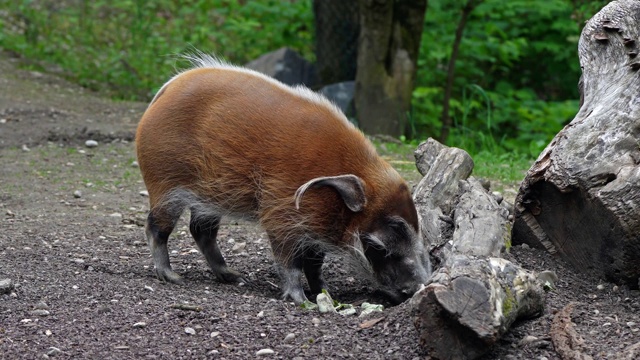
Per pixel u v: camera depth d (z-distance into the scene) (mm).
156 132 6871
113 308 6168
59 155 12008
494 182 10711
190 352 5430
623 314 5832
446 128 15039
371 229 6512
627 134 6520
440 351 5023
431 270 6820
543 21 17172
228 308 6246
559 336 5336
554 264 6918
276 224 6633
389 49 14352
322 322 5945
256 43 19312
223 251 8227
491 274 5266
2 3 20734
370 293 7164
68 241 8242
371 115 14438
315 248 6789
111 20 21078
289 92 6801
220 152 6707
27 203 9664
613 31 7074
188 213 9430
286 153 6570
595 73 7156
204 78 6918
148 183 7023
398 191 6527
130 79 17406
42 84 16297
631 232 6164
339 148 6559
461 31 14906
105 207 9648
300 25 18672
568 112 15461
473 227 6473
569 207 6723
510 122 16406
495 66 17625
